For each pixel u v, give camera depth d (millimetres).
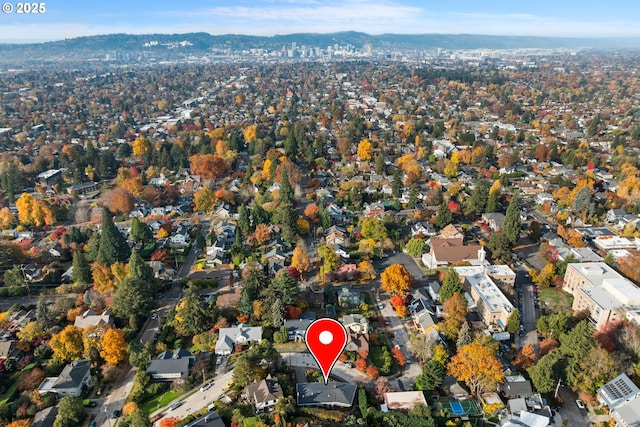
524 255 146000
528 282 131250
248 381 88250
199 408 85375
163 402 88000
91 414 86250
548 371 85750
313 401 83812
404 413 82125
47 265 138750
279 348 102500
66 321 114125
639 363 86688
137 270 122062
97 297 118938
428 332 103438
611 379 85562
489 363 85562
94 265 128250
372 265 139375
